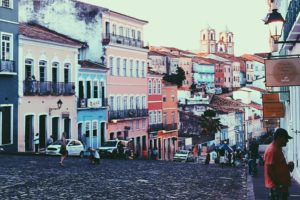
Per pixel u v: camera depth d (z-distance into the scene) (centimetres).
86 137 4812
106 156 3844
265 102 2281
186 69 12725
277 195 870
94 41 5312
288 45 1980
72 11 5166
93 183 1827
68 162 2805
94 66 5016
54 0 5009
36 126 3994
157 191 1650
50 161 2806
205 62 13600
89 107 4819
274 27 1299
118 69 5588
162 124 6619
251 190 1625
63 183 1792
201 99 9094
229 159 3153
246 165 3108
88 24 5275
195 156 5931
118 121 5459
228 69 14688
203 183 1931
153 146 6391
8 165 2419
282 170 860
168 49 13950
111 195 1527
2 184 1697
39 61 4069
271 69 1406
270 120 3103
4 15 3625
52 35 4397
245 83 15512
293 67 1395
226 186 1834
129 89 5834
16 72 3747
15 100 3750
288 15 1805
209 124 7869
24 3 4772
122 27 5847
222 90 13125
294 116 2067
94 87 5034
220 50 19988
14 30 3741
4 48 3644
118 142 3984
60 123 4309
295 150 2048
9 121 3691
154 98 6488
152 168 2656
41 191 1566
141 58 6169
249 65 15938
